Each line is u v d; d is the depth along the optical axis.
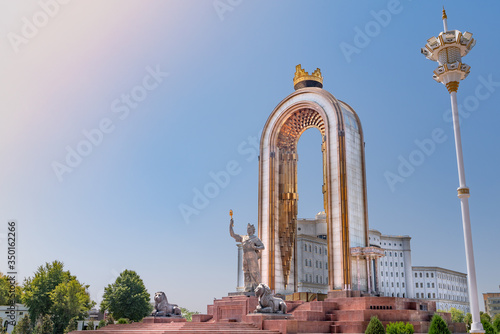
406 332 25.50
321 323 29.81
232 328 28.17
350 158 41.03
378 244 117.31
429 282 127.56
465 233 19.30
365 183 41.72
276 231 45.47
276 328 27.64
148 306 69.56
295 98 46.19
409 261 125.75
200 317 35.53
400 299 32.81
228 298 34.94
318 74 47.56
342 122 41.09
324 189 42.56
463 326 35.56
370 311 30.44
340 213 38.59
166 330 27.27
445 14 22.33
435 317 23.88
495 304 132.00
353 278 37.25
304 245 77.94
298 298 40.81
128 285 68.62
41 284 66.12
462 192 19.69
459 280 140.50
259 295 30.09
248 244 36.38
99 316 91.00
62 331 63.00
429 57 22.77
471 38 21.56
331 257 38.56
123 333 28.36
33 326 63.41
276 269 44.22
